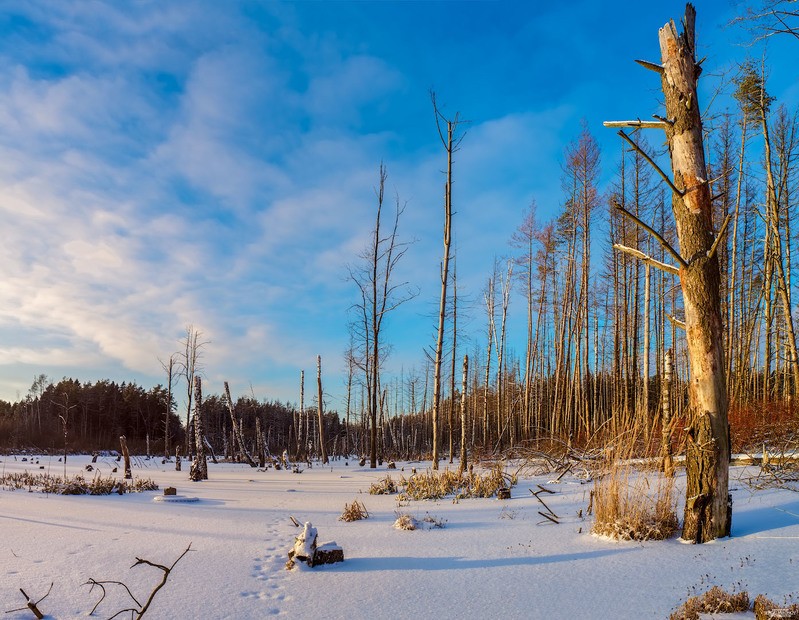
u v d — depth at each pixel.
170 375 38.84
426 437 55.72
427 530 8.12
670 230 24.38
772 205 18.16
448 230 18.61
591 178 26.34
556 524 7.95
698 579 4.90
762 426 13.88
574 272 28.39
